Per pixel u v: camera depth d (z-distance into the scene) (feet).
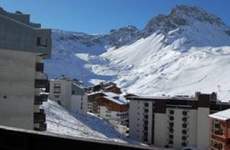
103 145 16.66
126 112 526.16
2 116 121.49
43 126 135.33
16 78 125.08
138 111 428.97
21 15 144.56
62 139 18.15
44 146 19.04
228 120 253.03
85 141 17.21
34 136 19.47
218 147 264.93
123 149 15.90
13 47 124.57
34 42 130.31
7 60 123.24
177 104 400.88
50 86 467.93
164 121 404.77
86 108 488.02
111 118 524.11
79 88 485.56
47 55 134.51
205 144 378.53
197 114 381.81
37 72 134.10
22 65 126.72
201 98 382.83
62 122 327.26
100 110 539.70
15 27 124.77
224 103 382.01
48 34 133.69
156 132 410.11
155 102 415.23
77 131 313.12
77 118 384.06
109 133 388.37
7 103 122.83
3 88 122.11
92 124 393.29
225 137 254.47
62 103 464.24
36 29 130.93
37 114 132.67
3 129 20.79
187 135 389.19
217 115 270.87
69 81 468.34
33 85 129.29
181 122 391.45
